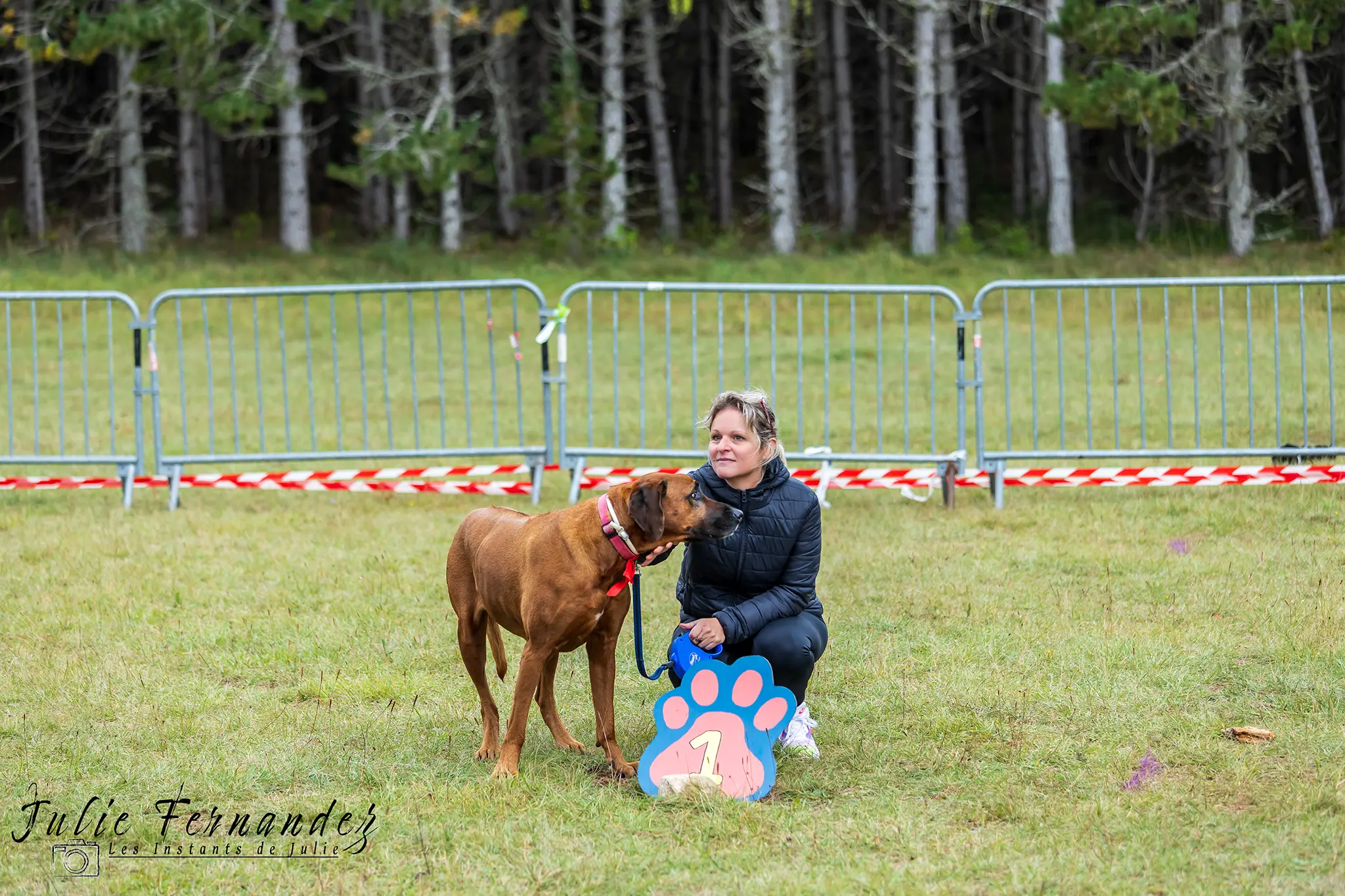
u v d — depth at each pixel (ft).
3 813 13.28
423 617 20.56
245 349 57.26
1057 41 81.41
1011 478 28.07
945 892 11.14
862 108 139.44
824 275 74.08
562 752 15.01
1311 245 80.89
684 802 13.33
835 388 45.32
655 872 11.75
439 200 118.73
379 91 106.11
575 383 48.37
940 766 14.26
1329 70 102.12
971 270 74.38
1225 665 17.24
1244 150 76.95
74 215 105.09
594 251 85.81
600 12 134.41
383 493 31.14
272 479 29.55
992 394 42.98
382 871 11.93
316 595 21.90
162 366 53.42
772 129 87.04
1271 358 45.01
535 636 13.60
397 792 13.75
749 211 121.49
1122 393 41.34
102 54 124.16
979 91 132.67
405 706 16.70
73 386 48.75
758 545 14.75
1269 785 13.33
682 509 13.35
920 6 81.76
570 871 11.72
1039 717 15.75
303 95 85.05
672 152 140.56
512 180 107.65
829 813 13.10
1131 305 59.57
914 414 39.55
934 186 83.61
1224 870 11.47
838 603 20.92
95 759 14.75
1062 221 83.51
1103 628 19.07
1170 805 12.92
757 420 14.52
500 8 97.76
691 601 15.42
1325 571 21.57
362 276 76.38
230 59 114.42
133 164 86.02
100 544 25.67
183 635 19.63
